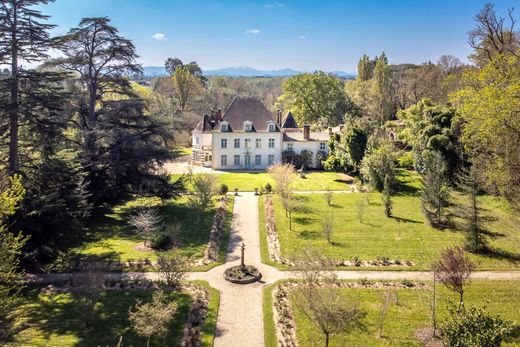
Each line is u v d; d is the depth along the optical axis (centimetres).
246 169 6266
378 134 5878
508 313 1981
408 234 3238
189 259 2542
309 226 3431
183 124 6256
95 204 3691
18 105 2553
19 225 2347
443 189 3475
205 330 1839
